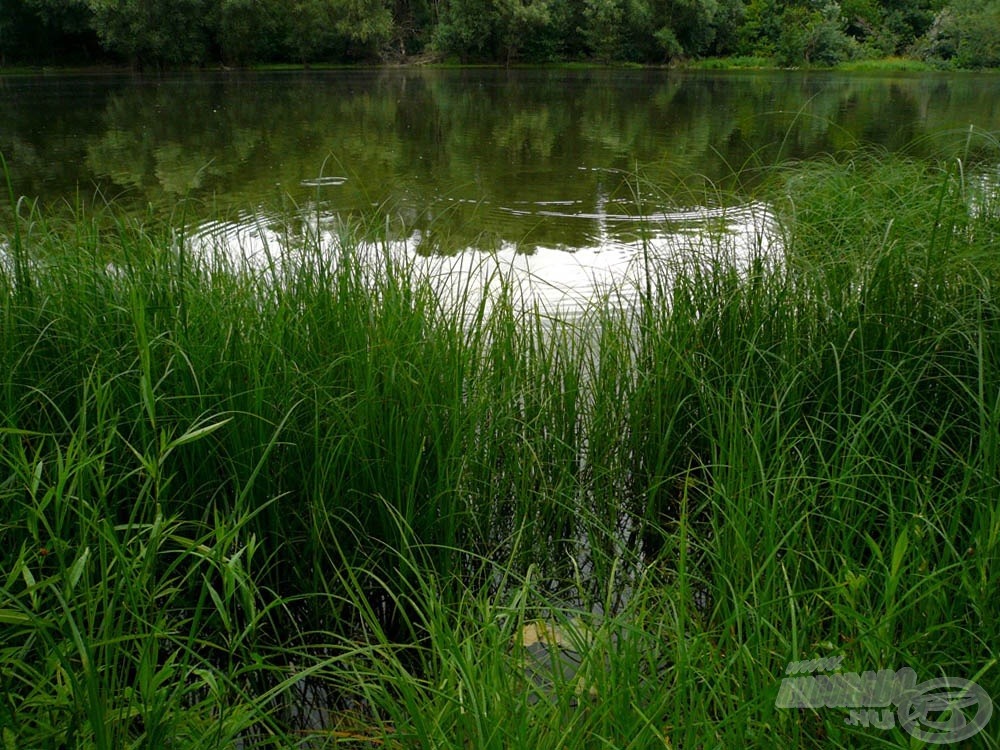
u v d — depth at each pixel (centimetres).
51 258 275
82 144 1051
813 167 422
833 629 161
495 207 669
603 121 1338
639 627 168
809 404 243
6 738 125
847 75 2825
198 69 2794
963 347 234
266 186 771
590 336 288
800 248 291
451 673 156
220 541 162
